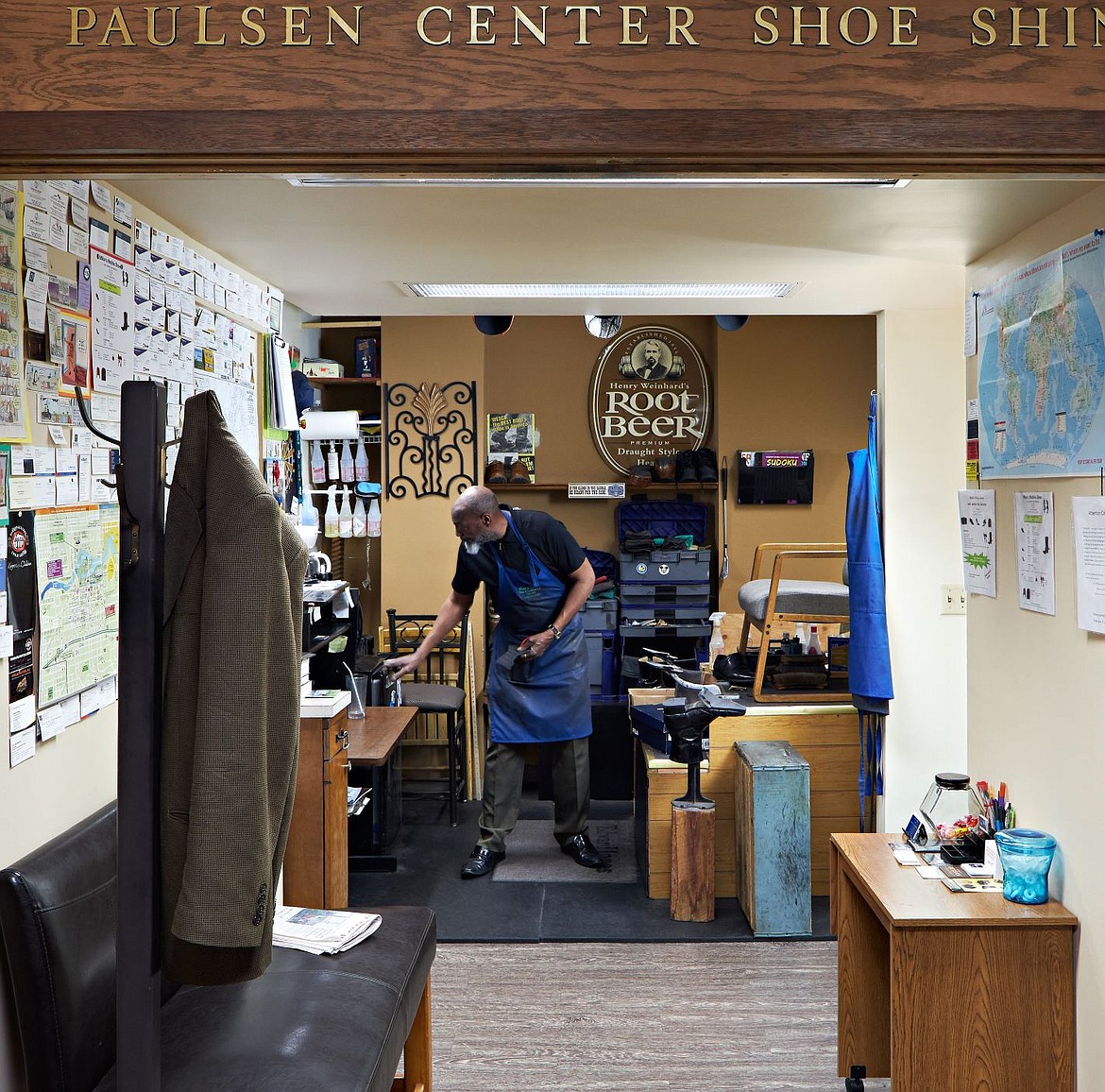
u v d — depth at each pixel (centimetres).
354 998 244
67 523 243
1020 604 312
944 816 370
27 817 227
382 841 520
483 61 176
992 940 277
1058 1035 278
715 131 176
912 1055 276
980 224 306
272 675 200
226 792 190
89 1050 218
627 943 436
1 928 213
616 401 762
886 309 472
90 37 176
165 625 199
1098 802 267
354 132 176
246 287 375
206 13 176
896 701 486
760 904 439
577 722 527
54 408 236
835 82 176
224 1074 210
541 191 272
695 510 746
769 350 742
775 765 438
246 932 190
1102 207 266
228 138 176
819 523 743
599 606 718
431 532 673
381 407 688
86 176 186
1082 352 273
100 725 261
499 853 525
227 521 196
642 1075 332
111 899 234
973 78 176
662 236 323
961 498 358
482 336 673
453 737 602
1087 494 272
